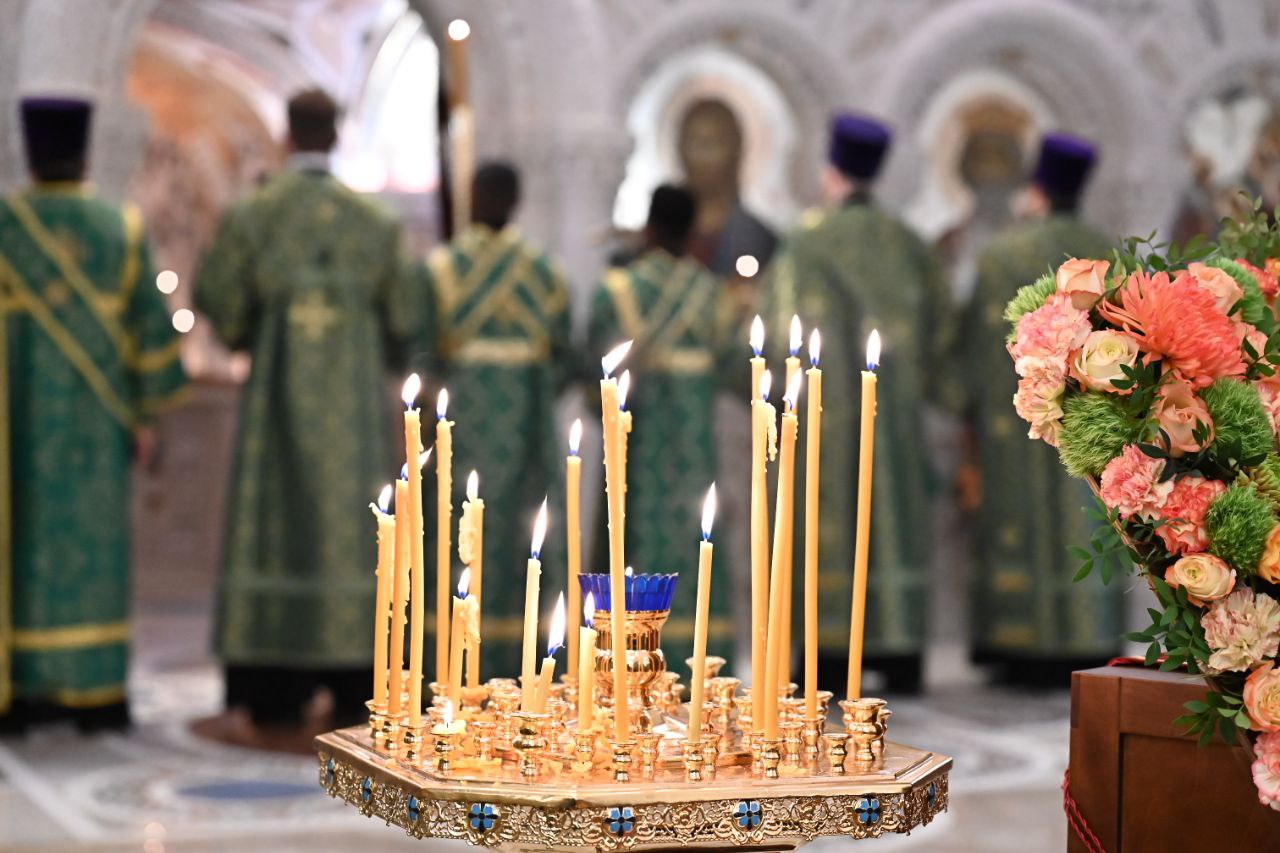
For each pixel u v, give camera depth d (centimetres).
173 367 543
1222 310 158
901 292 606
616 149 678
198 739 518
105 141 612
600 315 568
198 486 1045
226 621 532
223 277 535
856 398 596
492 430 545
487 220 558
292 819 402
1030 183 653
